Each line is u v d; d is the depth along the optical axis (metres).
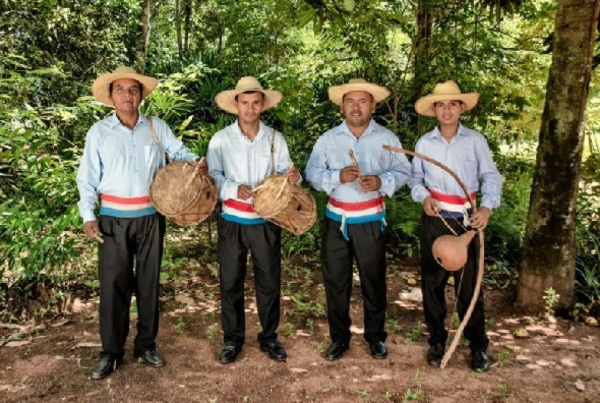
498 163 6.62
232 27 8.16
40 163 4.45
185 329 4.02
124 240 3.23
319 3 3.93
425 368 3.47
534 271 4.15
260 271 3.48
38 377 3.36
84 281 4.62
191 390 3.23
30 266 4.22
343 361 3.57
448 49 5.56
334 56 6.89
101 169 3.21
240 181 3.35
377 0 5.54
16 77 4.79
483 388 3.25
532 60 6.11
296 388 3.26
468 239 3.04
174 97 5.45
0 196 4.67
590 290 4.40
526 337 3.87
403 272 5.17
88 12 6.97
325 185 3.38
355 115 3.30
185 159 3.37
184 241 5.73
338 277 3.52
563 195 4.01
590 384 3.30
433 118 5.91
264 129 3.38
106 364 3.35
